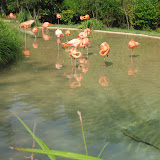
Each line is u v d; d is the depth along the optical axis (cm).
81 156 80
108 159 267
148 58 870
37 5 2405
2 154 277
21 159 268
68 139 314
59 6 2481
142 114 390
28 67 724
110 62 807
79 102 449
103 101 454
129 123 357
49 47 1082
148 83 571
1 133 328
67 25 2223
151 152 279
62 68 720
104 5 2173
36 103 443
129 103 443
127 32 1736
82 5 2300
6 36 863
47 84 560
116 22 2317
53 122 365
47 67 729
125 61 822
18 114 393
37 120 371
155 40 1365
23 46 1090
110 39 1383
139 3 2088
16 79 597
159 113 391
